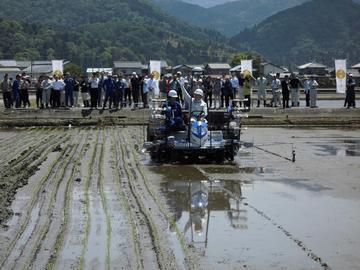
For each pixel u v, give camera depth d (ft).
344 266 30.01
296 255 31.89
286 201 45.16
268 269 29.73
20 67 504.84
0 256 32.09
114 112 115.75
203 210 42.39
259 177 55.57
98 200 45.62
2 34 627.46
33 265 30.66
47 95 118.52
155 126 67.67
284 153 72.84
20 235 36.11
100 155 70.69
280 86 136.67
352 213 40.96
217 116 67.82
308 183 52.26
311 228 37.22
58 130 105.60
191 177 55.88
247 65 137.28
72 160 66.28
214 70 444.14
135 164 64.03
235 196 47.06
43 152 73.82
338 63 135.64
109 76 116.78
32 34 651.25
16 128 110.11
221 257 31.76
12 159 67.97
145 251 32.89
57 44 631.56
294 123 114.52
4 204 44.11
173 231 36.86
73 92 123.34
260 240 34.78
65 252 32.73
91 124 113.29
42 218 40.14
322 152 73.46
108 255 32.19
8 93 117.08
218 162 65.67
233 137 67.10
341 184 51.52
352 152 73.26
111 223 38.75
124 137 92.17
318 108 119.24
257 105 136.15
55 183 52.47
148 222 39.01
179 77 99.35
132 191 49.03
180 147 63.87
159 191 49.16
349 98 122.52
